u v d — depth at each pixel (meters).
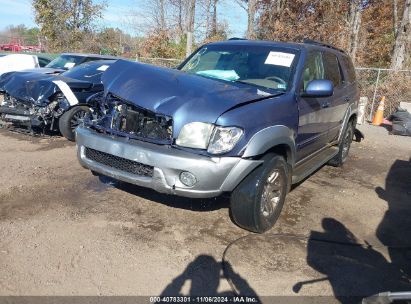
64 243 3.74
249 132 3.72
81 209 4.47
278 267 3.61
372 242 4.26
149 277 3.33
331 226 4.57
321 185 6.00
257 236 4.14
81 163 4.37
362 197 5.61
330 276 3.54
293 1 21.30
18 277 3.20
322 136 5.62
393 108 13.02
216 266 3.54
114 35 31.03
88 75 8.20
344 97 6.34
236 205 3.98
